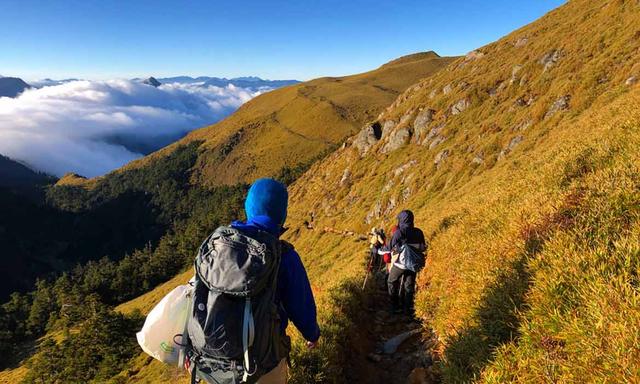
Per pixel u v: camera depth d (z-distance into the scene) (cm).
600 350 292
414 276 874
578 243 431
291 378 539
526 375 337
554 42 5619
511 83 5803
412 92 9775
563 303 372
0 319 14838
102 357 8356
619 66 3247
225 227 320
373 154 8588
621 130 774
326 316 750
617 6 4769
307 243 7200
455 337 505
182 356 299
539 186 761
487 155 4059
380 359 688
